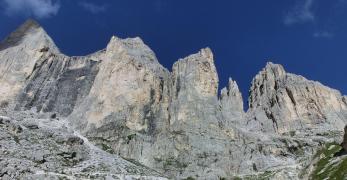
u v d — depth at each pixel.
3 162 165.12
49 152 193.62
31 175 159.12
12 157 178.25
